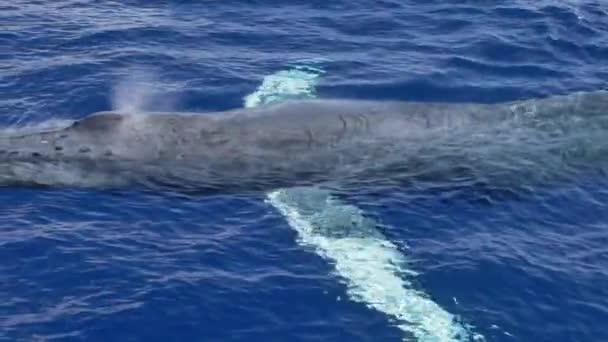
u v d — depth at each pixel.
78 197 42.22
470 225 41.94
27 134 44.50
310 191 43.62
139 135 44.41
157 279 37.31
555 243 40.97
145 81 54.41
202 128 45.06
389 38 61.88
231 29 62.59
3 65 55.88
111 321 35.03
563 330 35.75
